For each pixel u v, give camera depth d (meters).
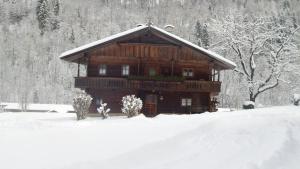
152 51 43.25
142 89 42.47
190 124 18.48
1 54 199.62
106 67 43.50
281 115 19.61
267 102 72.25
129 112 31.80
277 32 60.03
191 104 44.06
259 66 60.38
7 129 18.61
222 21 61.41
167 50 43.31
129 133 16.92
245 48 59.00
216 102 46.09
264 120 17.58
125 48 43.28
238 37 58.12
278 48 57.69
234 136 14.41
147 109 43.22
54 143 14.65
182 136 15.31
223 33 58.75
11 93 163.88
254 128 15.61
